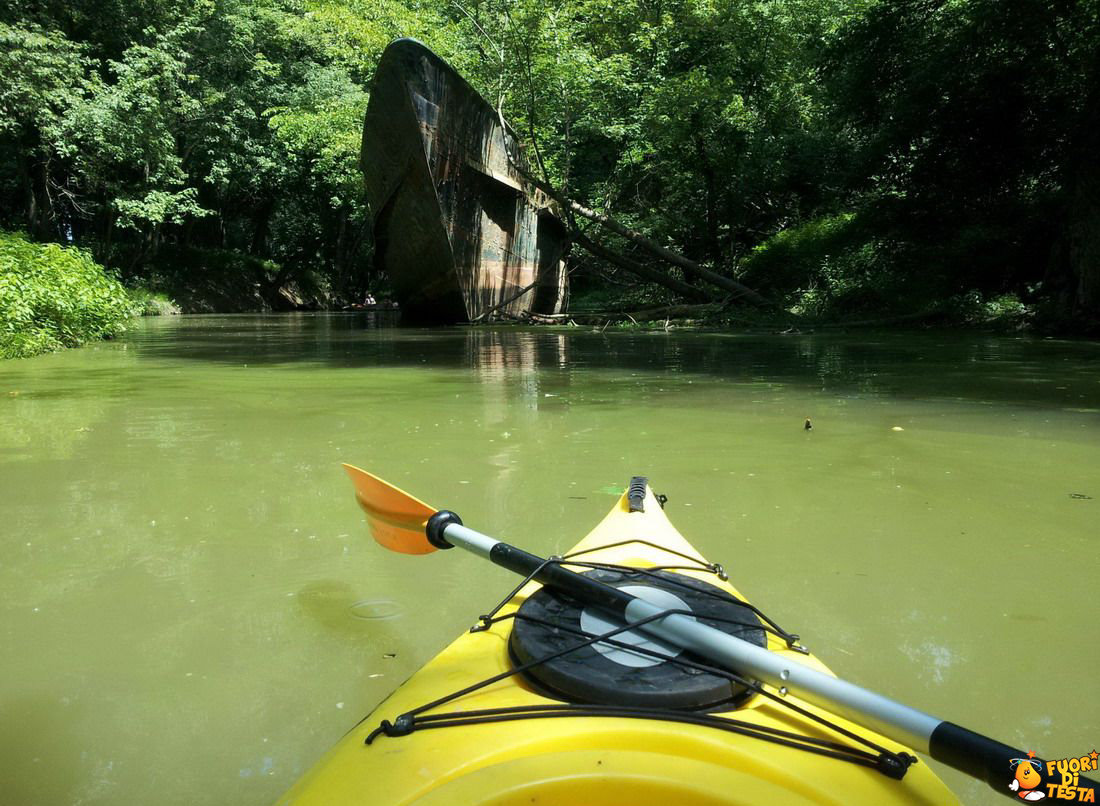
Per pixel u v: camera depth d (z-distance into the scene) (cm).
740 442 520
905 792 131
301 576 298
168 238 3772
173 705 212
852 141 2439
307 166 3381
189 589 286
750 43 2334
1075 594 279
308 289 4081
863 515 367
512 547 220
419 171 1656
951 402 688
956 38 1717
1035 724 200
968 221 1945
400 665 232
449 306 1986
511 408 660
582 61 2030
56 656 238
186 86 2964
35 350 1177
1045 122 1716
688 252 2766
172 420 605
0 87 2333
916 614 263
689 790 122
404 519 261
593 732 135
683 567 223
